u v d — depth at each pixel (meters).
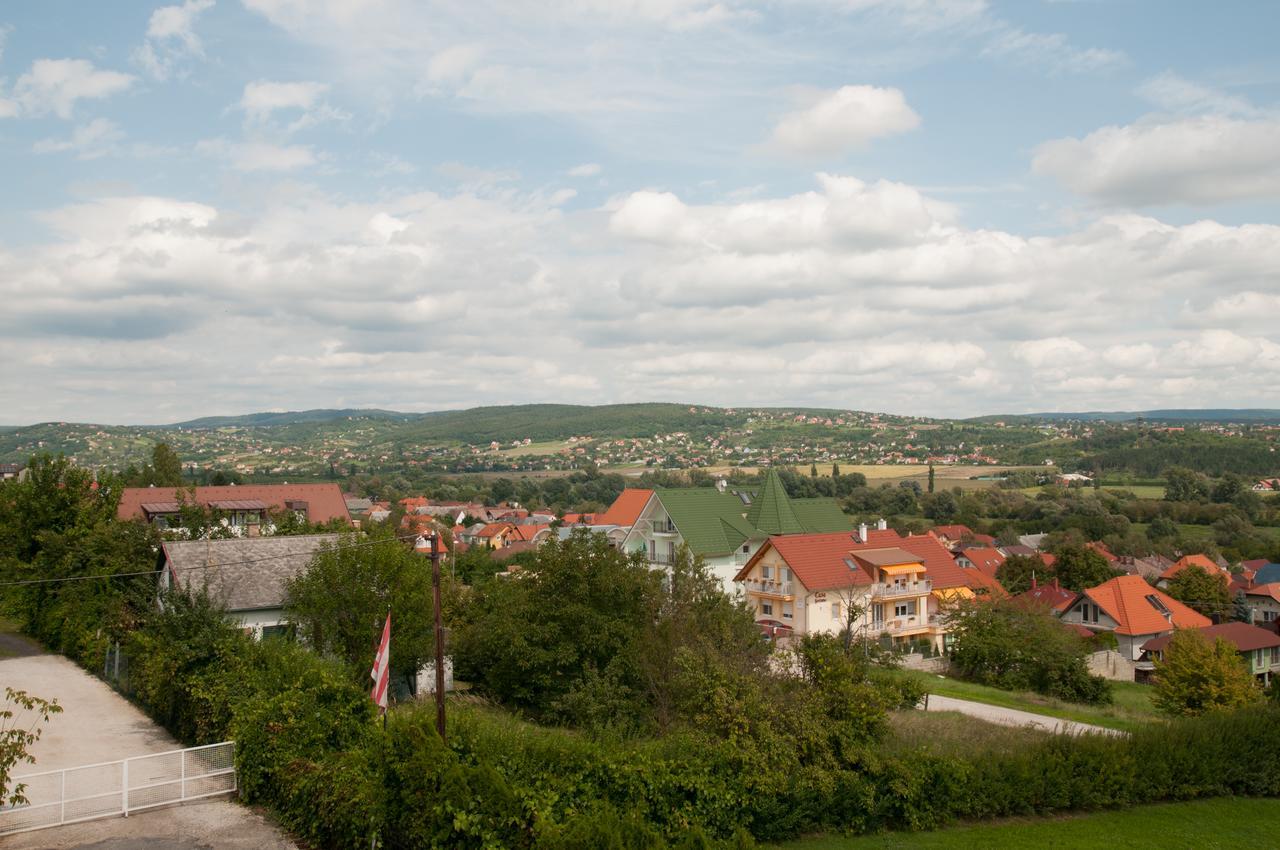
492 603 33.84
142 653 28.81
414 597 32.75
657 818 17.47
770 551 57.91
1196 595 82.56
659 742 19.30
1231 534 125.38
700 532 67.75
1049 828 20.67
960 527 126.50
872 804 19.89
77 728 27.47
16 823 18.75
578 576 30.88
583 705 27.72
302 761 19.06
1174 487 159.12
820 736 19.80
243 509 74.50
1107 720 36.94
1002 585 78.62
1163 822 21.41
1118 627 62.97
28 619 46.16
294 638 32.59
